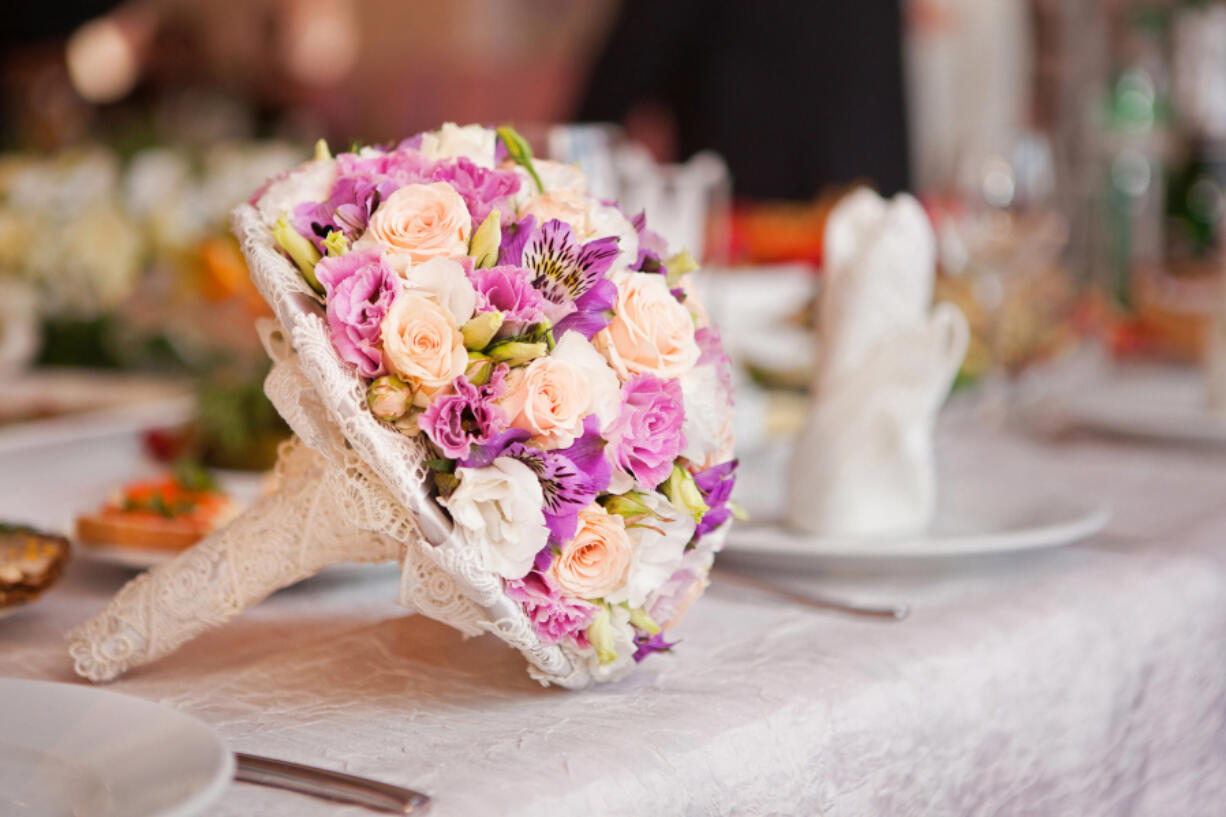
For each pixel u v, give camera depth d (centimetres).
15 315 298
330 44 920
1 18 693
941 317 158
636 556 126
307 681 128
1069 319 348
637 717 123
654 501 126
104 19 720
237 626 138
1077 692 143
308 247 122
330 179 126
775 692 127
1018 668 139
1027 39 665
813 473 161
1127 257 514
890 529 160
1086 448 225
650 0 476
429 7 916
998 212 270
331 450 123
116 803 106
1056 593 146
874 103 493
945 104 680
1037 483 184
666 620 129
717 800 121
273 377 123
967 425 253
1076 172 550
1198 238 506
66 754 110
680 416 125
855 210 166
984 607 143
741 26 480
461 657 133
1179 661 153
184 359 277
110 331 301
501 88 861
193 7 817
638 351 125
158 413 227
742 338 271
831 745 127
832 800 127
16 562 136
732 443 131
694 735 122
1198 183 518
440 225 123
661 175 174
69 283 305
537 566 123
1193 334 343
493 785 114
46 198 309
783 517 167
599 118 488
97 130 541
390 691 127
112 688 127
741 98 486
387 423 121
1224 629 159
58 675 128
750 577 150
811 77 484
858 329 162
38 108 658
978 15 670
